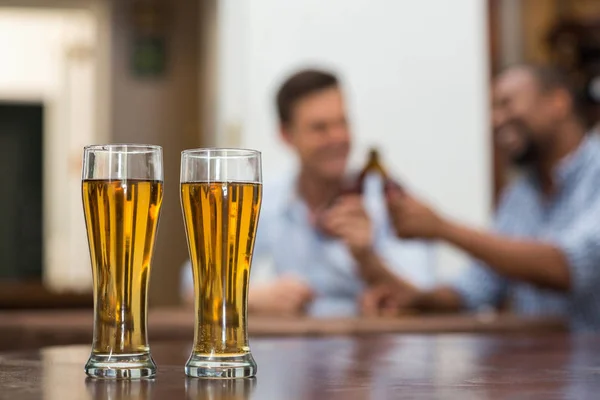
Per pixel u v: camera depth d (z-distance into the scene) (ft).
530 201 9.27
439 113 12.34
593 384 2.39
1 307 6.54
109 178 2.42
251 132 12.34
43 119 19.90
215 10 14.83
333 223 7.87
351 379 2.49
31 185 19.77
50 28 19.48
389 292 7.80
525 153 9.14
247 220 2.46
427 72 12.38
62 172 19.35
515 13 12.21
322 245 9.14
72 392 2.12
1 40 19.53
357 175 8.02
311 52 12.36
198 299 2.49
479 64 12.36
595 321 8.38
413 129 12.34
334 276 9.09
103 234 2.44
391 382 2.42
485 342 4.14
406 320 5.87
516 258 7.56
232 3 13.05
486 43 12.34
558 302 8.59
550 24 12.07
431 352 3.56
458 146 12.32
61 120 19.43
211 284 2.47
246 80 12.35
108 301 2.46
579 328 8.45
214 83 15.03
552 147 9.00
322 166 8.97
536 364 3.01
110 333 2.46
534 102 8.97
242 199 2.43
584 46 11.84
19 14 17.83
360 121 12.34
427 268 9.68
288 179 9.57
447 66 12.37
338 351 3.60
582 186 8.68
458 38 12.37
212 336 2.48
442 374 2.65
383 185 7.85
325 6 12.39
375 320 5.84
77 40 19.12
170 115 16.92
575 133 9.00
